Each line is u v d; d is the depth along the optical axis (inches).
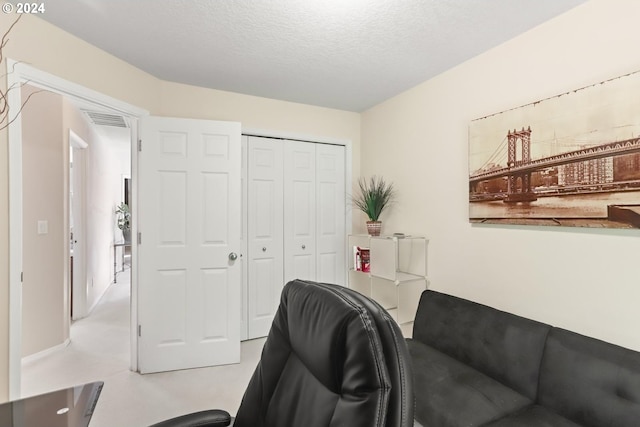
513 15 73.2
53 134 118.6
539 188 75.4
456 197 98.4
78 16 74.0
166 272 102.8
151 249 101.4
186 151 105.0
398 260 120.3
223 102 119.0
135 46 87.4
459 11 71.7
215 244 107.7
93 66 86.7
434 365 75.5
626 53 62.4
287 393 38.5
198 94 114.9
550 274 74.7
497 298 86.5
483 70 90.1
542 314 76.4
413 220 114.7
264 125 126.3
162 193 102.7
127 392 89.8
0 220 68.6
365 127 141.7
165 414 80.0
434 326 87.7
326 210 140.5
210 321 106.8
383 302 129.1
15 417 41.1
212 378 98.3
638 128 59.6
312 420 32.9
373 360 28.1
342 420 28.1
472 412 59.1
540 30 76.6
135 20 75.7
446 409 60.7
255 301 127.6
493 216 86.0
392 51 89.7
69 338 125.6
